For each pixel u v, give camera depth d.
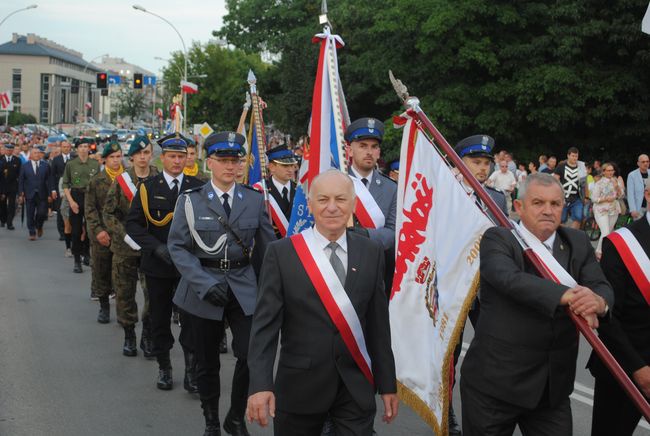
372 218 5.96
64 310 9.95
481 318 3.76
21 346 8.12
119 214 7.94
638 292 3.98
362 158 6.07
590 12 25.11
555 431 3.62
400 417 6.14
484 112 27.02
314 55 39.50
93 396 6.54
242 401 5.45
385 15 29.64
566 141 27.64
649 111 25.36
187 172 9.55
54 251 15.51
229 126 52.03
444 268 4.61
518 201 3.79
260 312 3.70
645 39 24.28
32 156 17.33
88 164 13.16
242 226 5.49
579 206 16.91
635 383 3.86
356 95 34.62
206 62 53.88
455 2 26.83
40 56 150.12
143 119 124.56
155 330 6.74
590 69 25.30
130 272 7.78
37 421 5.91
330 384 3.66
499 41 27.11
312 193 3.72
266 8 46.91
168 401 6.44
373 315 3.81
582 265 3.75
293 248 3.72
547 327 3.57
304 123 40.88
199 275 5.29
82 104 170.12
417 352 4.69
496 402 3.66
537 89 25.31
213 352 5.48
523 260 3.72
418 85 29.61
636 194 13.54
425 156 4.82
